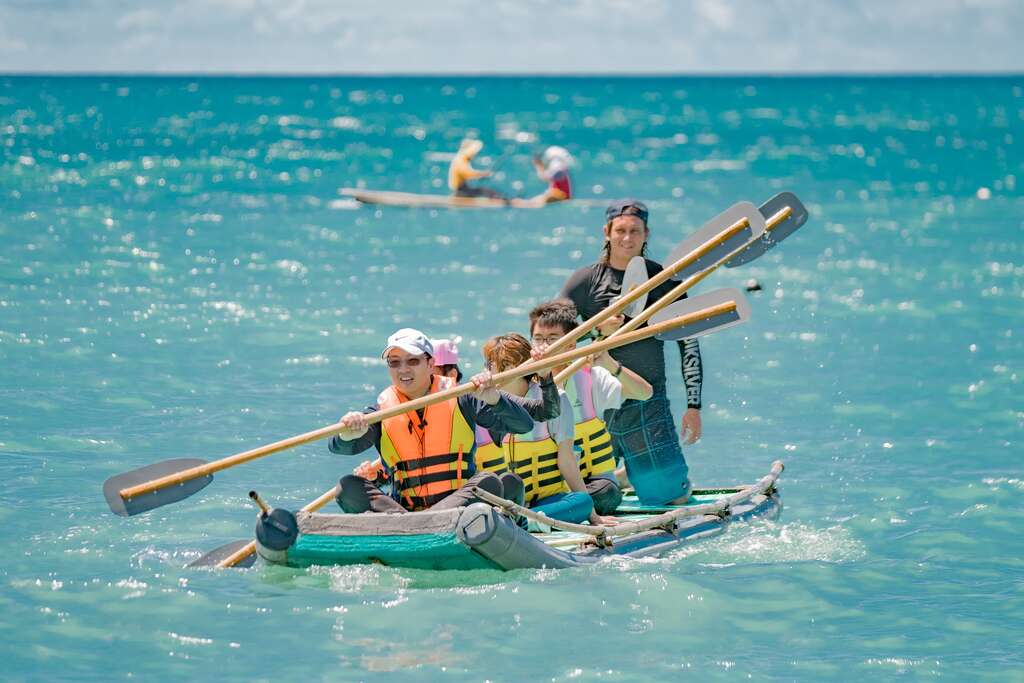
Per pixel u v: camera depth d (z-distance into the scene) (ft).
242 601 73.26
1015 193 356.79
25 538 84.33
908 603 75.87
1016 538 89.40
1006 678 64.64
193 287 187.42
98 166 396.98
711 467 109.19
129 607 72.23
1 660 64.69
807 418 124.77
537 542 77.71
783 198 91.86
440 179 403.34
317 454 110.11
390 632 69.05
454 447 79.46
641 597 75.10
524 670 64.54
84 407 119.75
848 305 185.57
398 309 175.52
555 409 82.02
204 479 78.13
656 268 93.40
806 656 67.31
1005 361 148.56
